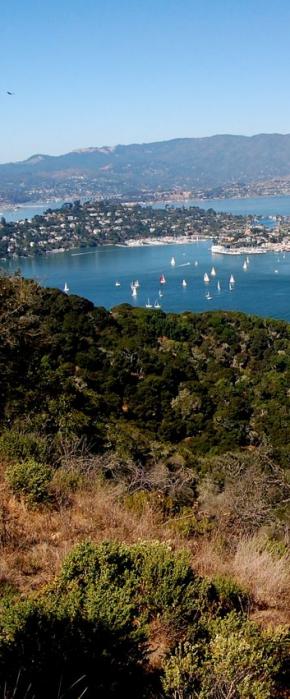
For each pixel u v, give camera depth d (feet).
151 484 23.07
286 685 10.48
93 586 11.01
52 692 8.41
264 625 12.35
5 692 8.05
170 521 18.29
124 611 10.01
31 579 12.78
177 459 38.58
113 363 78.23
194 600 11.76
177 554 12.96
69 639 9.19
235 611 11.88
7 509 16.76
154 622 11.64
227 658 9.57
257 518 20.72
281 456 46.29
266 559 15.08
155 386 71.36
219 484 28.73
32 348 33.65
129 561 12.78
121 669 9.25
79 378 65.98
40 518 16.52
